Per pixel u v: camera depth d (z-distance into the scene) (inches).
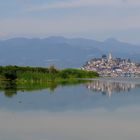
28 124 3309.5
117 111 4079.7
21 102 5073.8
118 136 2795.3
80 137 2770.7
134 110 4133.9
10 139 2701.8
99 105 4672.7
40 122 3410.4
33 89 7504.9
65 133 2913.4
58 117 3693.4
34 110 4232.3
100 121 3435.0
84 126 3196.4
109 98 5620.1
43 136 2805.1
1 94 6284.5
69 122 3398.1
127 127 3127.5
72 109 4306.1
